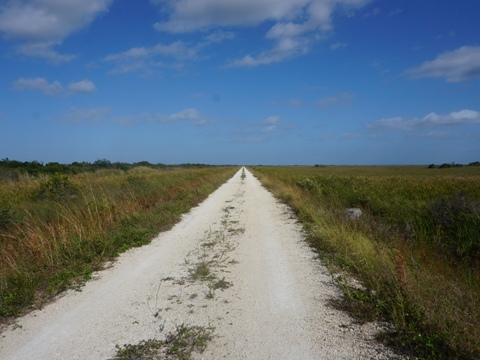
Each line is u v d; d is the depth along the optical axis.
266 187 26.62
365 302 4.73
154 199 15.12
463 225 7.87
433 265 6.11
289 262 6.89
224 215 12.95
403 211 10.23
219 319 4.42
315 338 3.90
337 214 10.88
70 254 6.94
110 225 9.34
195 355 3.59
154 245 8.42
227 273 6.25
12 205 10.29
